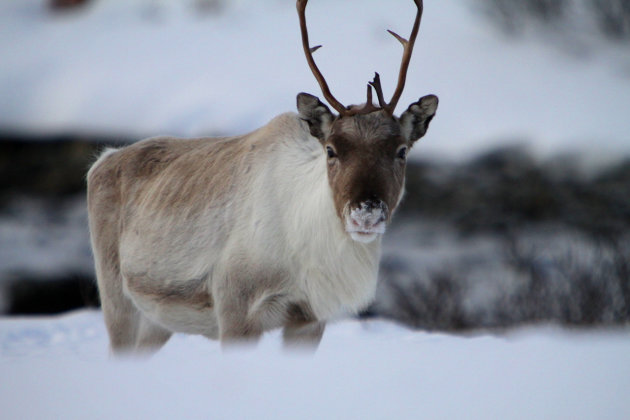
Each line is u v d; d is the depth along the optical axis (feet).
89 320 116.16
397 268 159.33
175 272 76.54
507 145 196.13
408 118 68.69
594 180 186.91
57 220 198.59
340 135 65.77
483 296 140.36
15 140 210.59
